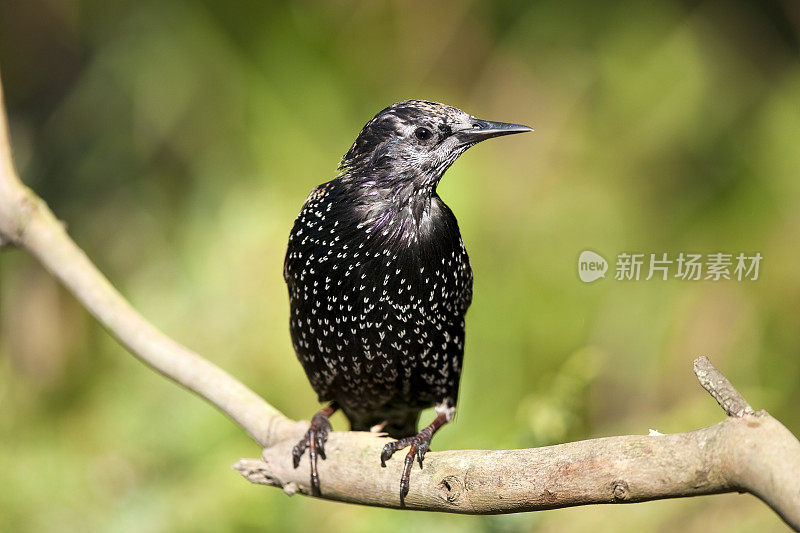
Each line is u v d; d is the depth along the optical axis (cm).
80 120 1303
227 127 1229
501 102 1246
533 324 1120
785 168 1212
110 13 1296
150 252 1239
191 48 1236
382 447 587
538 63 1254
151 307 1162
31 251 692
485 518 848
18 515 1022
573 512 991
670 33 1245
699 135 1224
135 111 1266
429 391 712
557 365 1108
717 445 432
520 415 862
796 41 1259
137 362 1159
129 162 1277
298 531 989
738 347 1120
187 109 1236
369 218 652
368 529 941
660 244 1192
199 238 1186
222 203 1195
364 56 1242
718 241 1190
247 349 1113
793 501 399
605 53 1245
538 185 1209
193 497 1009
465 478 527
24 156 1335
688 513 995
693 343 1115
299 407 1096
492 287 1132
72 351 1236
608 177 1209
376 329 664
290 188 1177
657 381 1105
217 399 649
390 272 652
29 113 1346
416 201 655
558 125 1230
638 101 1230
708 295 1126
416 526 902
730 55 1264
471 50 1255
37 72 1352
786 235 1175
